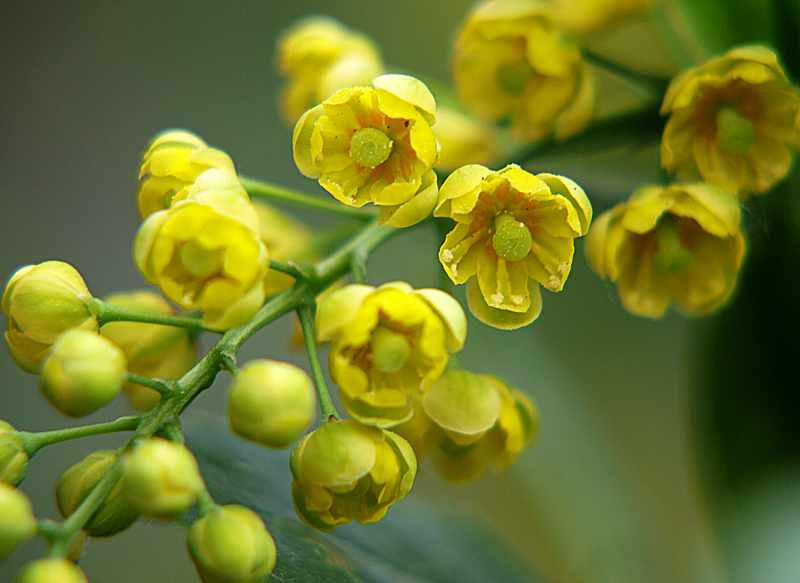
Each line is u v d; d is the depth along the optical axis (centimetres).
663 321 18
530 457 18
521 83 17
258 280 14
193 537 14
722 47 17
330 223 20
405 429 15
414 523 17
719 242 16
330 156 15
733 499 17
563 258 15
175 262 14
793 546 16
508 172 14
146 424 14
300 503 14
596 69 18
